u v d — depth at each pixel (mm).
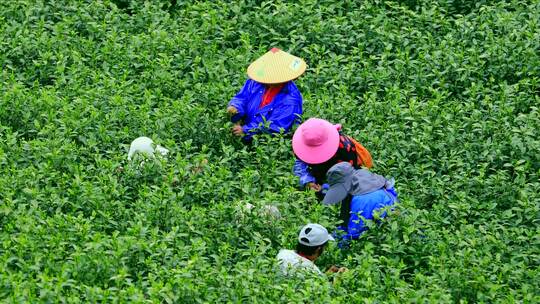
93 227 18922
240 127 23094
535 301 17375
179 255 17953
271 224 19391
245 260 18234
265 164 21891
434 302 16922
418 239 19109
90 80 25234
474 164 22422
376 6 28750
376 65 27031
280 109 23094
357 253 19062
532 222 20250
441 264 18203
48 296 16328
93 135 22250
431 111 23875
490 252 19094
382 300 17469
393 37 27250
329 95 25172
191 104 23688
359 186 19359
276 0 28859
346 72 25750
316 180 21031
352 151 20719
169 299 16500
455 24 28219
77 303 16188
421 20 28141
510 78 26219
